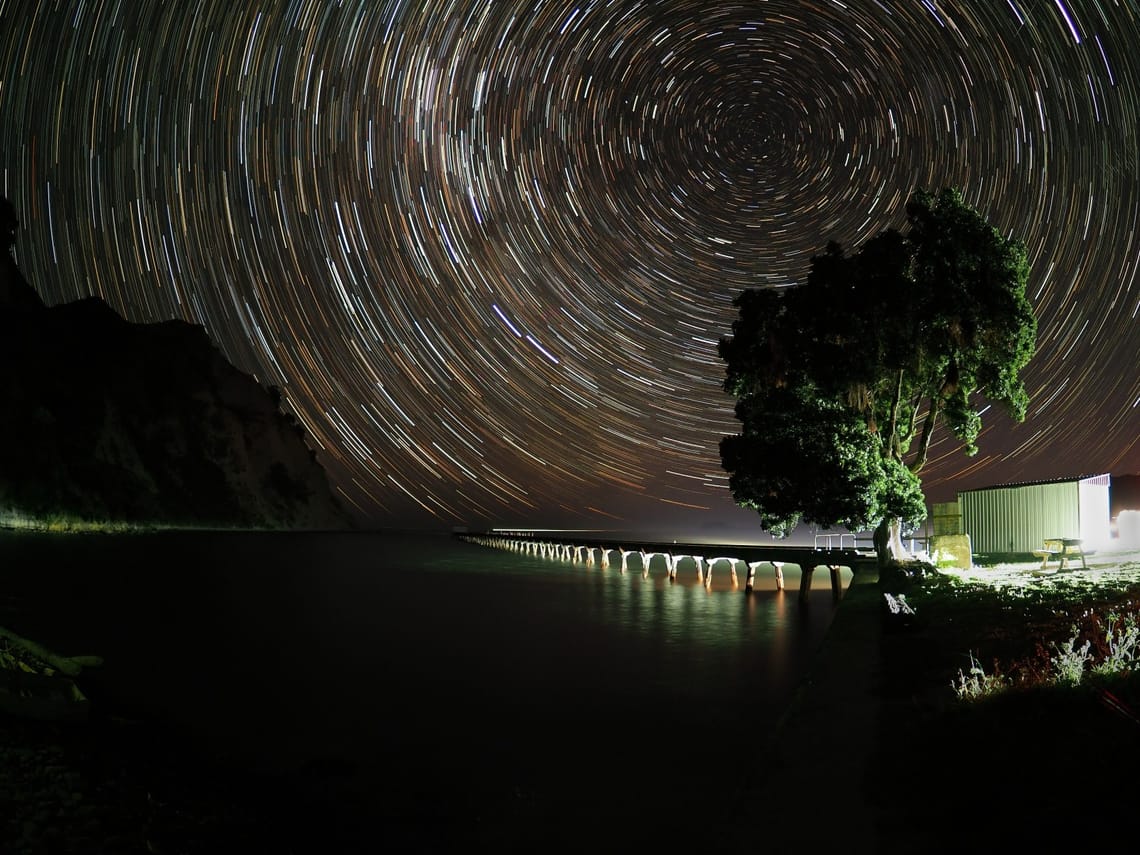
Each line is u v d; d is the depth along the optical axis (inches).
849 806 293.6
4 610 1256.8
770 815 288.7
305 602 1531.7
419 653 981.8
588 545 2669.8
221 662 916.6
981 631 588.1
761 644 1020.5
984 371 984.9
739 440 1026.7
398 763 530.9
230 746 572.7
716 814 426.0
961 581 886.4
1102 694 319.3
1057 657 424.2
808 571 1488.7
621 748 560.7
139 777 443.5
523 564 2659.9
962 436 1034.1
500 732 609.0
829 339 976.9
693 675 822.5
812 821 281.4
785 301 1015.0
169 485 3553.2
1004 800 260.7
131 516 3078.2
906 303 952.3
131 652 968.9
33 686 572.4
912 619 649.6
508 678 820.0
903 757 338.0
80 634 1087.6
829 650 604.4
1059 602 645.9
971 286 957.8
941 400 1047.0
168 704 703.1
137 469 3373.5
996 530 1348.4
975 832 247.0
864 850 254.4
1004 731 321.7
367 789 474.9
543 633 1144.2
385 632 1162.0
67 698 567.5
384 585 1887.3
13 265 3540.8
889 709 426.0
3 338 3166.8
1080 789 249.1
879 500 996.6
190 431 3927.2
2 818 347.3
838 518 976.3
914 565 1035.3
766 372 1010.1
